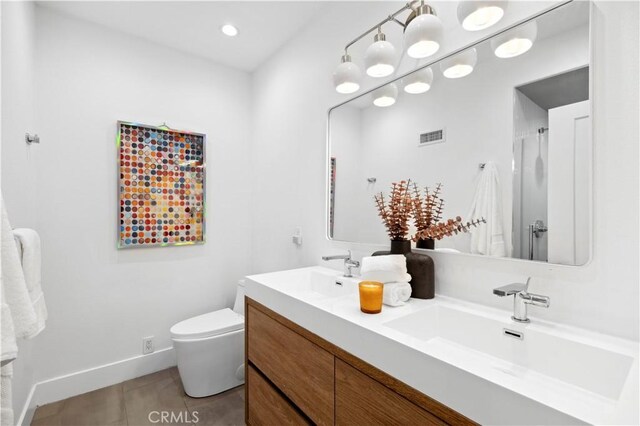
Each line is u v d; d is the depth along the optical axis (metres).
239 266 2.69
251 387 1.54
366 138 1.62
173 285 2.37
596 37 0.88
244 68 2.70
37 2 1.84
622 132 0.83
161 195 2.31
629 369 0.72
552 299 0.95
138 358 2.20
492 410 0.61
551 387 0.81
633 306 0.81
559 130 0.95
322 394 1.06
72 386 1.95
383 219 1.52
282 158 2.32
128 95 2.18
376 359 0.86
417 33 1.10
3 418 0.94
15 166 1.44
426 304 1.15
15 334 0.95
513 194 1.05
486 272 1.12
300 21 2.05
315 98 1.98
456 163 1.22
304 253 2.07
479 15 1.04
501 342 0.95
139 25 2.10
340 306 1.12
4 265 0.94
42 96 1.87
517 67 1.05
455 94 1.23
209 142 2.54
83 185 2.01
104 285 2.09
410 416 0.76
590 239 0.88
